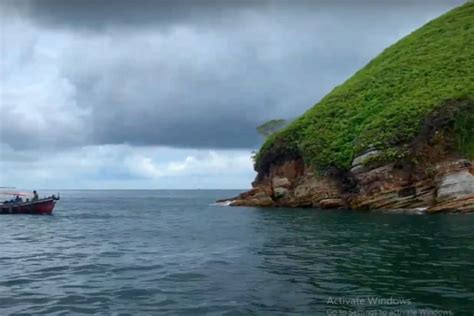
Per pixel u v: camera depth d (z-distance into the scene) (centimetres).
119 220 4978
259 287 1538
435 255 2106
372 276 1677
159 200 12862
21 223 4591
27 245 2806
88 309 1315
